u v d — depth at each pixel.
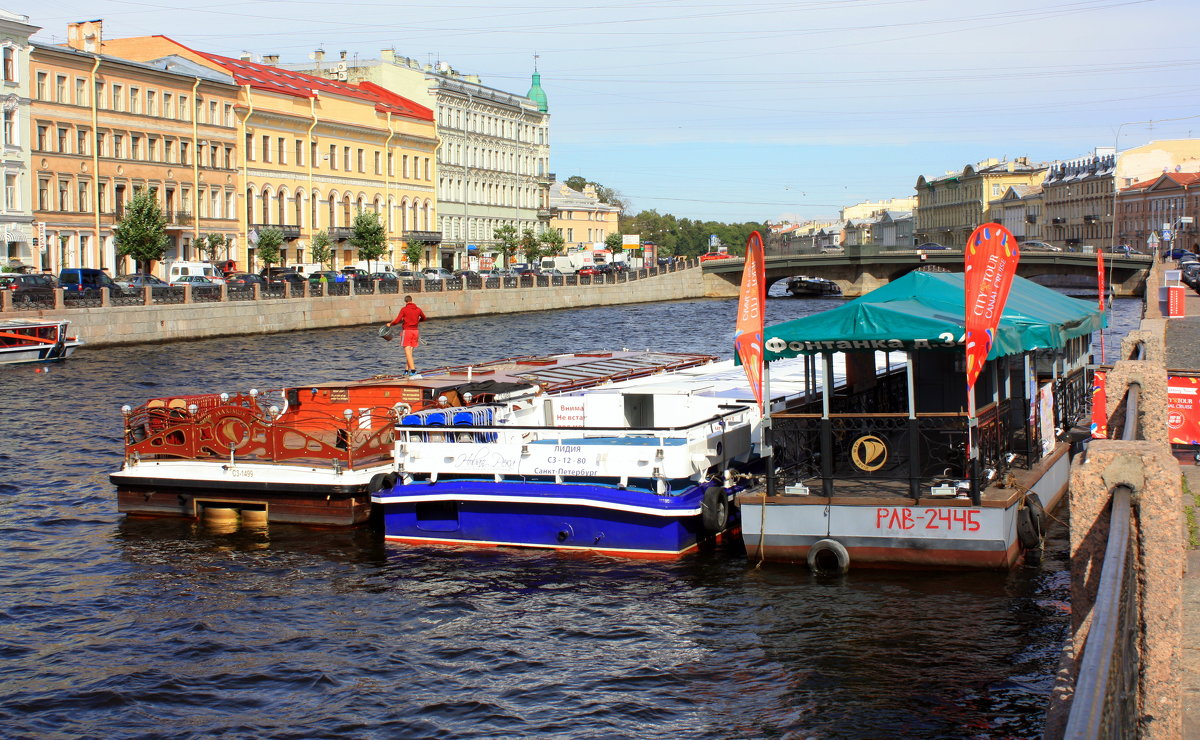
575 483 12.86
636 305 85.25
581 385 18.12
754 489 12.28
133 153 63.41
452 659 10.07
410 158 91.81
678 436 12.41
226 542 13.73
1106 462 5.46
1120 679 4.43
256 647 10.41
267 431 14.41
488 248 105.19
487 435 13.12
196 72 70.00
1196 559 8.68
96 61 60.22
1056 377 16.05
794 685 9.30
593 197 152.50
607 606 11.20
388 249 83.56
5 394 28.94
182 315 47.06
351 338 49.97
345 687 9.52
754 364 11.71
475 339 49.97
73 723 8.91
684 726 8.67
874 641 10.09
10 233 55.16
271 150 75.06
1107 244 130.38
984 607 10.77
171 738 8.66
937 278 13.48
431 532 13.28
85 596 11.84
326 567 12.65
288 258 77.06
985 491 11.54
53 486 17.22
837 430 11.80
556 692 9.34
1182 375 13.73
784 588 11.42
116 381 32.12
